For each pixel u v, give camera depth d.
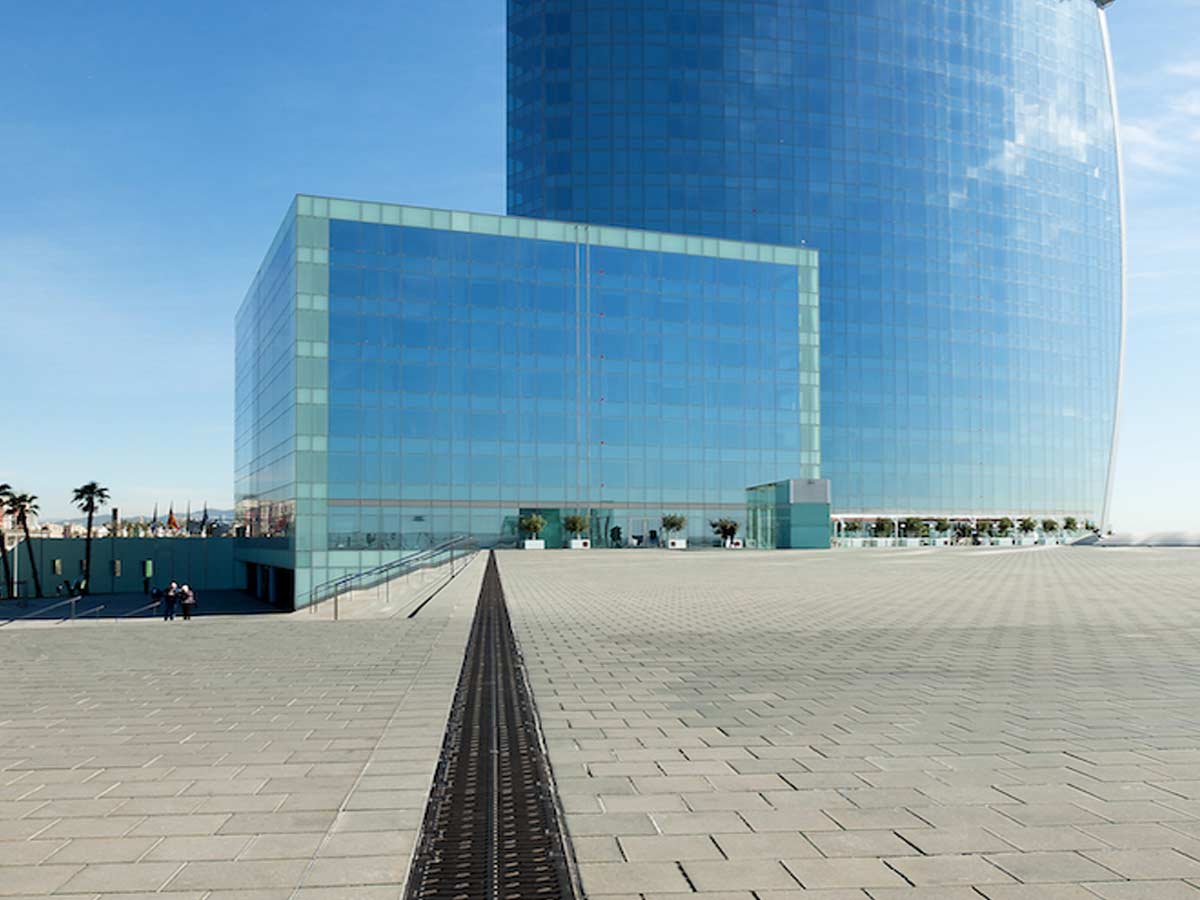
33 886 4.47
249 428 63.78
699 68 83.69
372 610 21.44
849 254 85.88
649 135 82.50
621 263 57.44
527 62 84.44
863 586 25.73
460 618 17.31
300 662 12.08
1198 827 5.21
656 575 30.80
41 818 5.54
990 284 91.88
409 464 51.16
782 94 85.31
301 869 4.70
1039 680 10.20
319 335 48.69
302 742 7.50
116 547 83.75
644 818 5.45
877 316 86.31
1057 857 4.76
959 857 4.77
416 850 4.98
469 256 53.38
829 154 85.94
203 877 4.58
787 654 12.32
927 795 5.86
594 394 56.16
